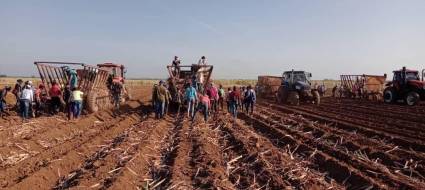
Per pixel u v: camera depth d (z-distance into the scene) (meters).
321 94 43.62
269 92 37.66
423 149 12.05
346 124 17.41
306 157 11.20
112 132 15.18
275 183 8.58
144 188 8.51
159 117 19.58
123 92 26.20
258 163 10.19
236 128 16.30
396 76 30.67
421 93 29.64
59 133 14.35
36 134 13.37
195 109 19.94
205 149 11.73
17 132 13.68
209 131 15.66
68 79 19.08
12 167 9.70
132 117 20.03
